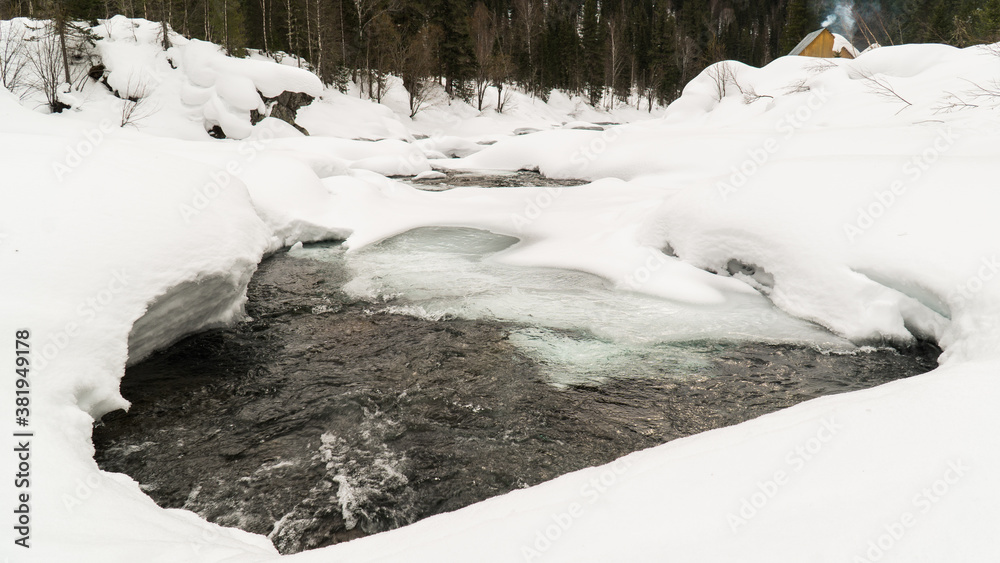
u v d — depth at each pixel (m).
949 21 36.34
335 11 44.22
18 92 25.95
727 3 105.38
